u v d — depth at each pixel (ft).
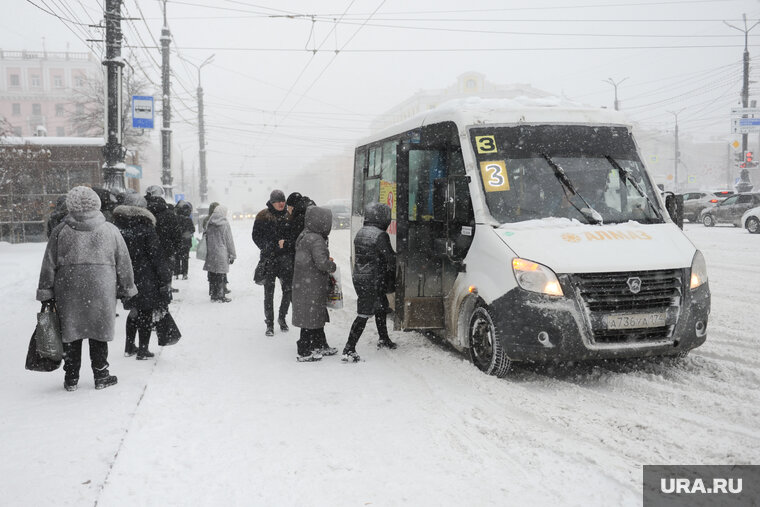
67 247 17.31
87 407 16.34
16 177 69.97
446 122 22.67
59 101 290.35
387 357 22.02
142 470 12.48
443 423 15.20
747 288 33.68
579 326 17.25
